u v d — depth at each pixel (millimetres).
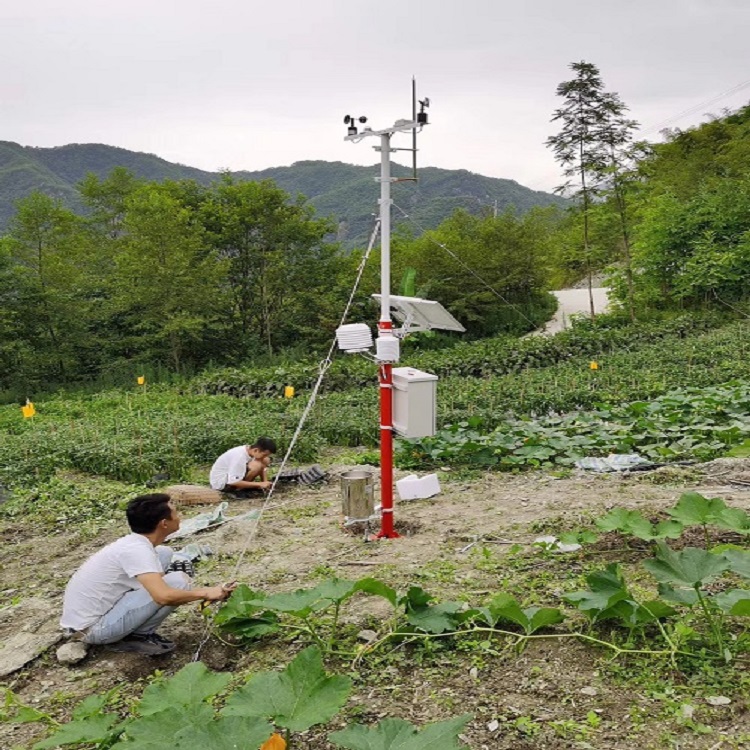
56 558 6875
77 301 21531
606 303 30797
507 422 11273
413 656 4027
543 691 3609
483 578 5148
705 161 32375
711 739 3154
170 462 9953
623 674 3672
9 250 21094
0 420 14992
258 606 3877
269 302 24422
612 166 23734
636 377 14695
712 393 11695
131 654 4469
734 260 23625
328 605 4664
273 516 7504
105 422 13227
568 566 5258
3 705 4039
